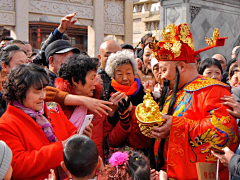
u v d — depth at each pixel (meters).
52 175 1.77
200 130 2.07
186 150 2.10
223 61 4.62
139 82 2.69
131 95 2.62
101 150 2.41
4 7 9.76
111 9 12.23
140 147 2.53
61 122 2.13
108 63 2.63
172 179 2.13
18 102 1.91
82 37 19.47
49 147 1.83
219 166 2.12
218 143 2.05
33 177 1.87
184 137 2.11
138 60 3.70
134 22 16.05
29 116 1.89
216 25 7.45
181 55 2.26
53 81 2.73
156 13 14.79
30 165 1.77
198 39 7.04
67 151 1.59
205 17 7.18
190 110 2.18
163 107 2.41
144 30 15.15
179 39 2.27
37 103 1.91
